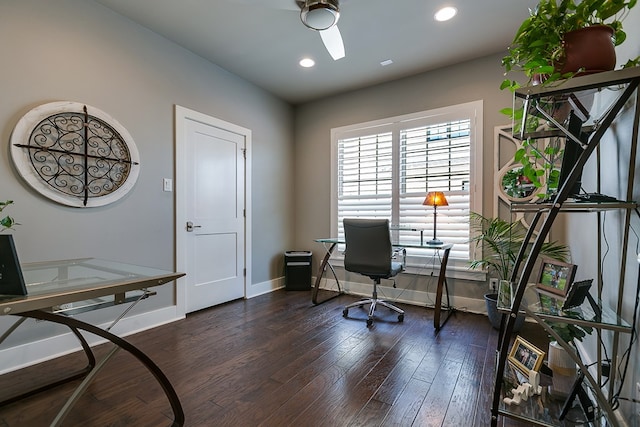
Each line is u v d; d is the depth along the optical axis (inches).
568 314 47.5
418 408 59.4
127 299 59.8
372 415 57.4
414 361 78.4
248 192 140.6
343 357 80.7
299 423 55.1
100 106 88.8
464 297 121.1
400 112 136.0
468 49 111.6
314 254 163.2
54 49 79.9
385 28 98.3
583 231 77.2
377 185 143.1
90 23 86.8
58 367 74.8
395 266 114.7
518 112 54.7
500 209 113.4
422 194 130.9
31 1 76.0
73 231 83.6
